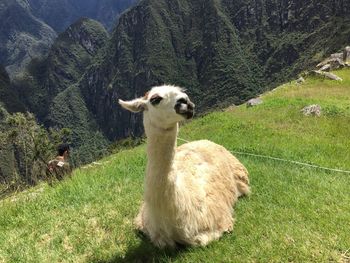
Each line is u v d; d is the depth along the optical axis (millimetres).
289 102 6477
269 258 1805
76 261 2014
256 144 4172
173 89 1731
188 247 1935
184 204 1873
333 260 1751
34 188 3773
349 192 2562
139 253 1988
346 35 62531
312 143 4180
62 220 2480
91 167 4191
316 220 2125
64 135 16922
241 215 2311
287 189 2650
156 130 1756
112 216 2432
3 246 2234
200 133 5289
